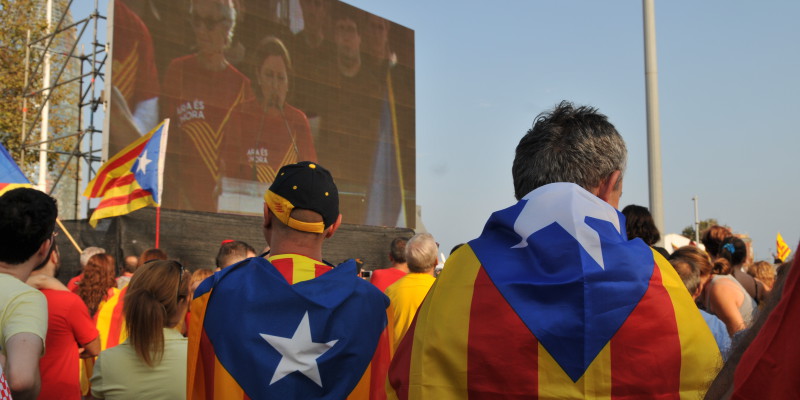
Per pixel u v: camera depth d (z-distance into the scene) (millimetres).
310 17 18906
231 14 16781
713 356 1222
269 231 1987
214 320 1750
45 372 2682
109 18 14180
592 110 1538
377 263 12484
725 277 3654
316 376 1713
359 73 20188
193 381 1734
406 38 21969
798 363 717
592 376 1188
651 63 7266
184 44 15594
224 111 16344
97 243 9523
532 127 1573
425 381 1284
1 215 2195
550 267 1275
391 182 20625
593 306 1218
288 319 1740
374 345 1839
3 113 16500
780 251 8484
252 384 1686
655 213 7055
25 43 17312
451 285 1351
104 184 8648
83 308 2854
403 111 21453
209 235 10703
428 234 3967
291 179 1891
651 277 1264
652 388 1183
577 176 1449
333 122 19188
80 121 14727
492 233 1427
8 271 2229
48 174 17406
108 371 2578
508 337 1236
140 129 14453
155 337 2564
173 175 15023
